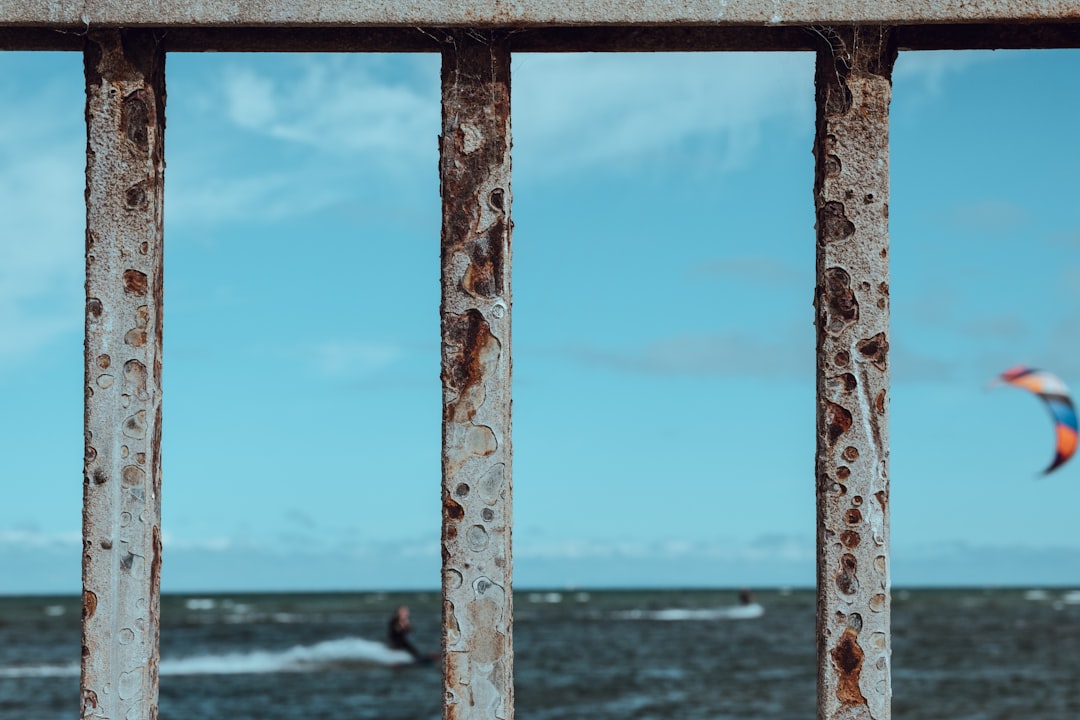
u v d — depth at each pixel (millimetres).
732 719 20812
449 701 4430
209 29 4633
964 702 22797
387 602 91250
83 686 4434
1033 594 120000
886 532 4488
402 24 4508
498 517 4484
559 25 4516
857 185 4570
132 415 4516
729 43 4703
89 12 4516
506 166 4578
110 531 4480
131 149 4582
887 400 4516
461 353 4531
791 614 64750
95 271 4543
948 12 4520
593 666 31266
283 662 31578
